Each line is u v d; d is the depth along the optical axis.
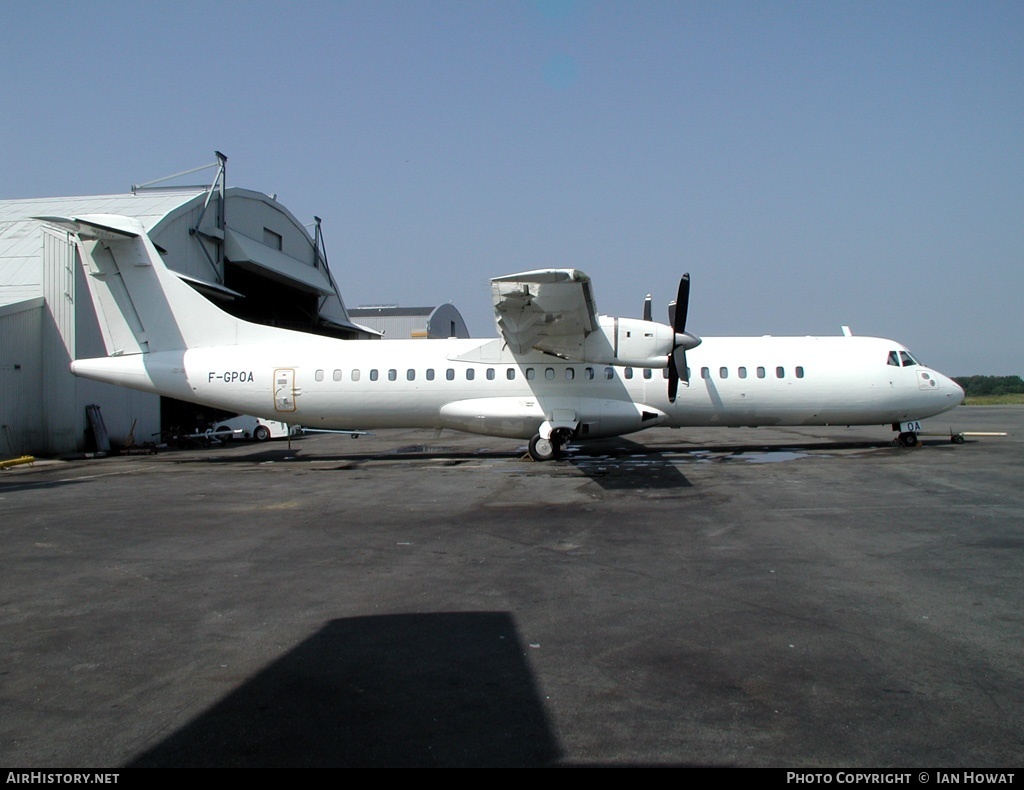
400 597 6.11
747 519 9.04
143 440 23.00
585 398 16.30
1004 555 7.11
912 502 9.98
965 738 3.59
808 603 5.75
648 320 16.41
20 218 25.78
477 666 4.60
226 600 6.12
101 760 3.50
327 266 34.78
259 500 11.46
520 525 8.98
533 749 3.54
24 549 8.12
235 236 25.97
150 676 4.53
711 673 4.43
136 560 7.56
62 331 19.89
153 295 16.95
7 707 4.12
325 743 3.63
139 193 27.84
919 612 5.48
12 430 18.83
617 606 5.76
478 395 16.47
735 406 16.67
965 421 31.64
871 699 4.04
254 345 17.03
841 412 16.92
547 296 12.78
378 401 16.59
